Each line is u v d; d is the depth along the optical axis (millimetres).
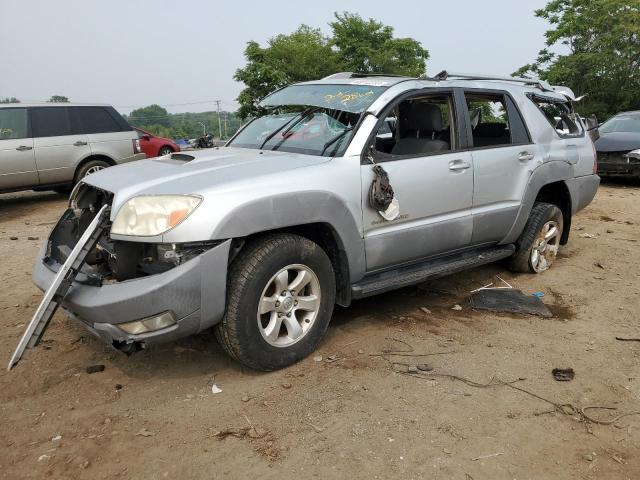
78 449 2729
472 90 4570
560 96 5664
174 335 3045
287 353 3451
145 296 2920
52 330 4039
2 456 2676
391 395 3209
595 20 25562
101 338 3117
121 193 3193
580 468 2637
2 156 9039
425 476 2551
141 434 2842
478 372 3488
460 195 4324
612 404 3174
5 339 3922
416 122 4535
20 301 4684
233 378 3398
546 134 5172
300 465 2613
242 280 3180
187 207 3000
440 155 4184
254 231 3146
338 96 4199
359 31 31234
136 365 3561
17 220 8492
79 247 3061
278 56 29266
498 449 2748
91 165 9961
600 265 5715
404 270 4211
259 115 4723
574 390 3307
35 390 3266
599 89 25719
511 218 4820
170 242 2969
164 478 2529
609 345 3912
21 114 9336
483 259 4691
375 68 30344
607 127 11781
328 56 30641
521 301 4633
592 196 5887
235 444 2764
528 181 4887
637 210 8578
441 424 2938
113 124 10266
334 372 3461
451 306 4590
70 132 9742
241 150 4125
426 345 3854
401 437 2824
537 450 2754
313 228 3658
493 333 4066
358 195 3650
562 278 5336
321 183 3453
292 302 3436
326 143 3811
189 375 3439
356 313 4406
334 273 3701
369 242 3773
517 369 3541
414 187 3973
